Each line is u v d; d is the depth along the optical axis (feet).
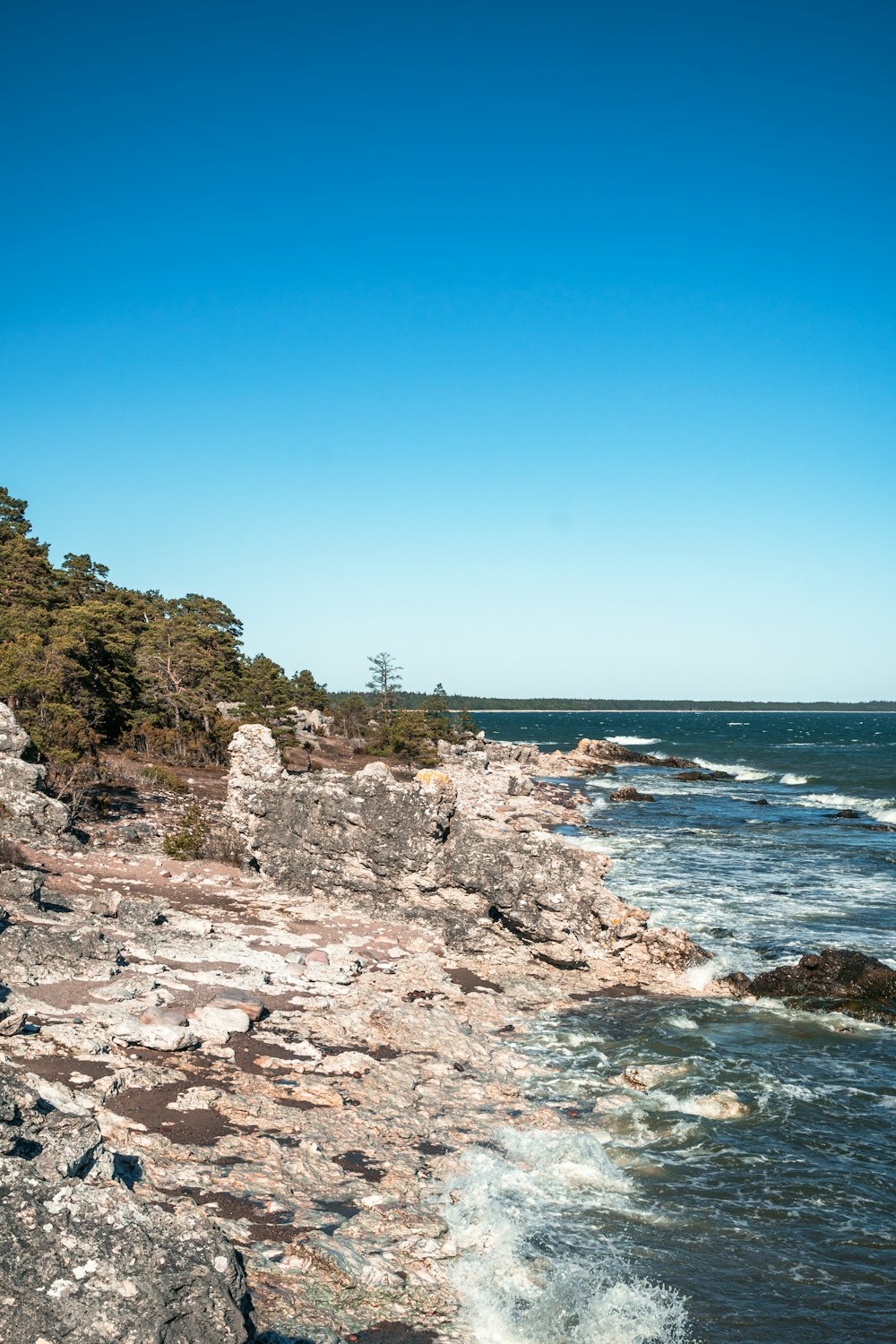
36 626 206.90
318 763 266.57
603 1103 55.36
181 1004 59.82
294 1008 63.62
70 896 81.92
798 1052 65.21
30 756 132.77
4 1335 22.35
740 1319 35.04
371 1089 52.26
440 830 90.79
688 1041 66.85
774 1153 49.34
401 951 81.87
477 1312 33.71
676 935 85.15
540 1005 74.74
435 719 378.32
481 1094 54.80
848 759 412.57
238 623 370.53
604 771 343.26
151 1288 23.97
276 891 98.17
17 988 57.11
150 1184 37.42
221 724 240.32
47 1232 24.70
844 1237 41.19
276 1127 45.55
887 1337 34.42
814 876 133.08
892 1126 53.06
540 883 85.35
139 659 255.70
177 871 102.27
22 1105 33.83
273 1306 30.83
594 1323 33.94
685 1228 41.50
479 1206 41.19
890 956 89.86
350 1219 38.42
